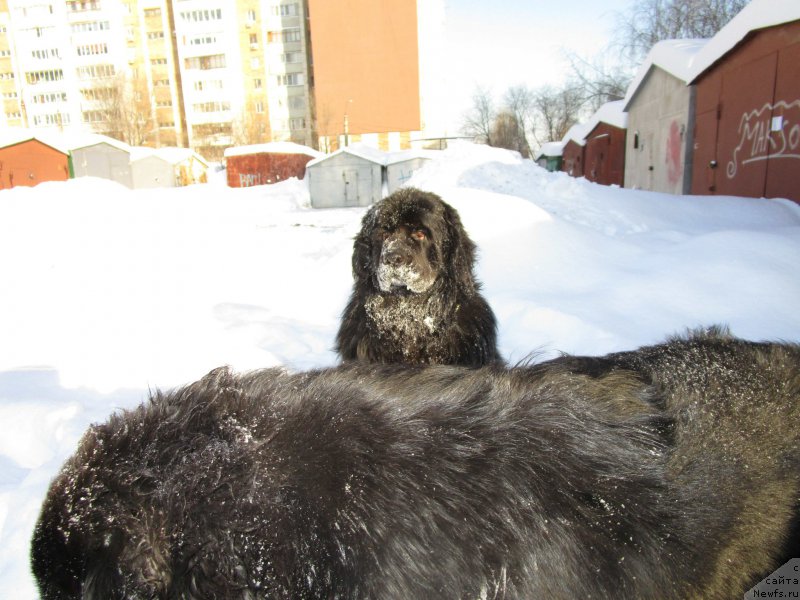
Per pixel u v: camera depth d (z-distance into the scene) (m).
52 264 8.46
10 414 3.78
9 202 12.30
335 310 6.56
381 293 3.87
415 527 0.97
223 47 66.81
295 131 68.12
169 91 70.44
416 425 1.09
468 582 0.97
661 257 6.70
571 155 39.19
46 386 4.38
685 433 1.31
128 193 16.66
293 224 16.17
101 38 68.38
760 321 5.08
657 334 4.96
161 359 4.91
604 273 6.45
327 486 0.98
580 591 1.03
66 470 1.02
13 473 3.25
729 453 1.31
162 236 11.13
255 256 9.42
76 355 5.02
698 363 1.59
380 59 55.56
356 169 25.52
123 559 0.90
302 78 66.62
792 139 11.66
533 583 1.00
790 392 1.49
